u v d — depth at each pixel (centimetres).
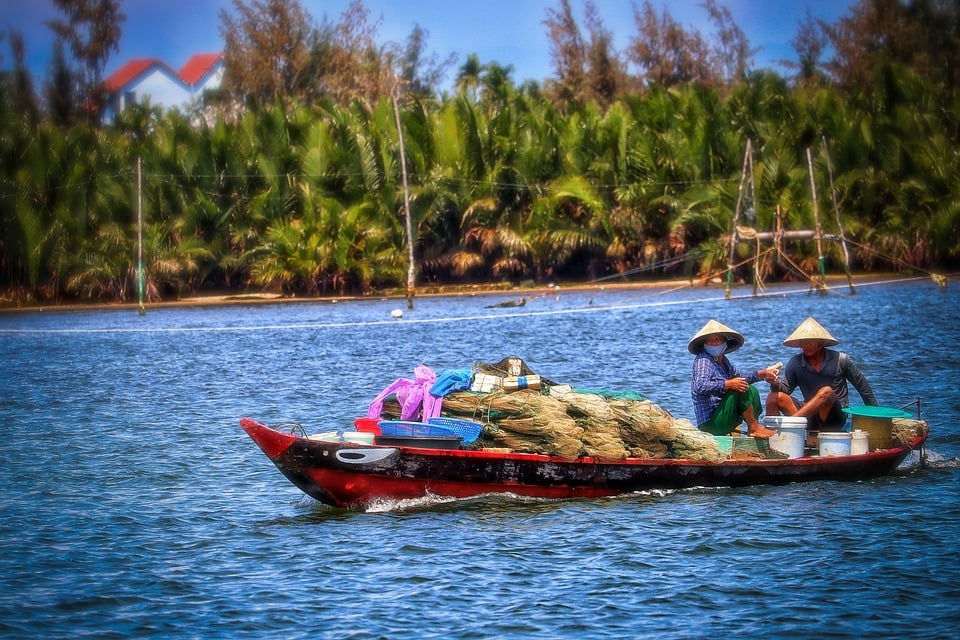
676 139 15750
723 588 3059
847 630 2777
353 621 2886
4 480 4422
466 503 3881
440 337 9812
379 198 15612
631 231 15550
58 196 15275
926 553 3291
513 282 15950
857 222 15488
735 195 15050
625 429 3969
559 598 3011
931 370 6756
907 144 15688
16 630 2850
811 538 3444
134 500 4094
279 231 15262
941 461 4384
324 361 8275
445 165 15862
